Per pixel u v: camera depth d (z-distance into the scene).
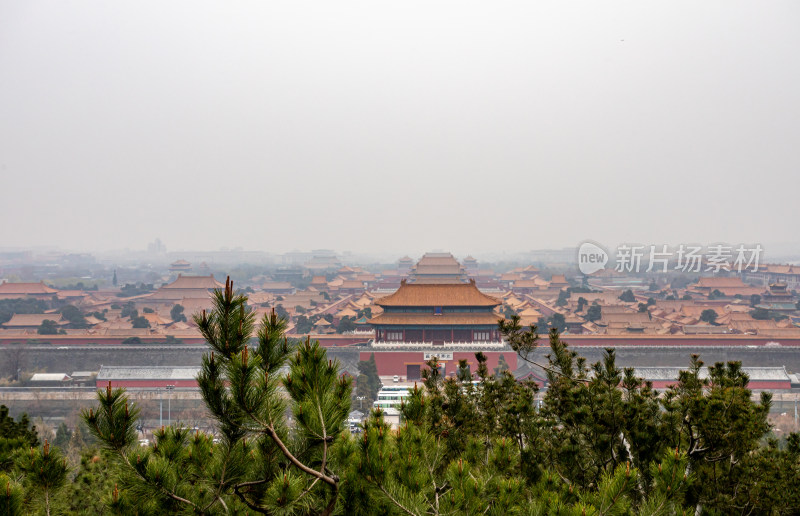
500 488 8.91
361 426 9.71
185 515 8.27
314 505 8.45
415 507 8.25
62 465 8.73
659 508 8.46
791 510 11.41
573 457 13.45
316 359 7.89
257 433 7.85
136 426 7.97
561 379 16.52
